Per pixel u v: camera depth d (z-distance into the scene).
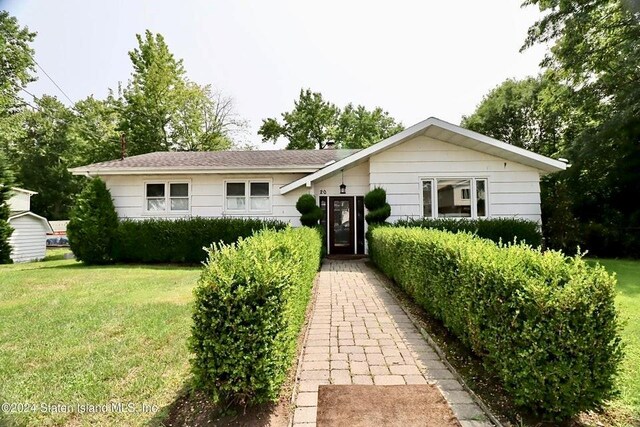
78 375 3.25
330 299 6.31
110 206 11.90
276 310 2.75
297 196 12.48
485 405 2.72
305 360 3.65
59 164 33.03
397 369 3.42
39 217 17.19
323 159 13.70
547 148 24.59
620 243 12.63
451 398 2.84
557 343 2.37
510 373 2.63
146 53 26.91
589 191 14.83
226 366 2.54
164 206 12.41
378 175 11.87
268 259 2.97
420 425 2.47
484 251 3.36
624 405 2.64
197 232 11.59
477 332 3.17
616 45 13.24
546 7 14.19
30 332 4.45
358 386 3.07
